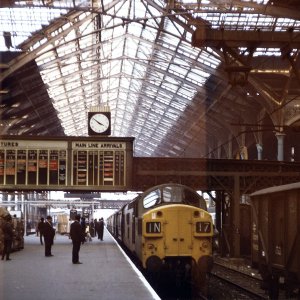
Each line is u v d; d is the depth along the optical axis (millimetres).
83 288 14227
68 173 35312
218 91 44688
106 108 35625
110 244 37000
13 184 35062
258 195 18156
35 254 28219
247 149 47062
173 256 20344
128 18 43031
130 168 35062
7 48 37969
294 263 15047
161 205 21562
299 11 29469
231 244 30641
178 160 33906
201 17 32406
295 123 40531
